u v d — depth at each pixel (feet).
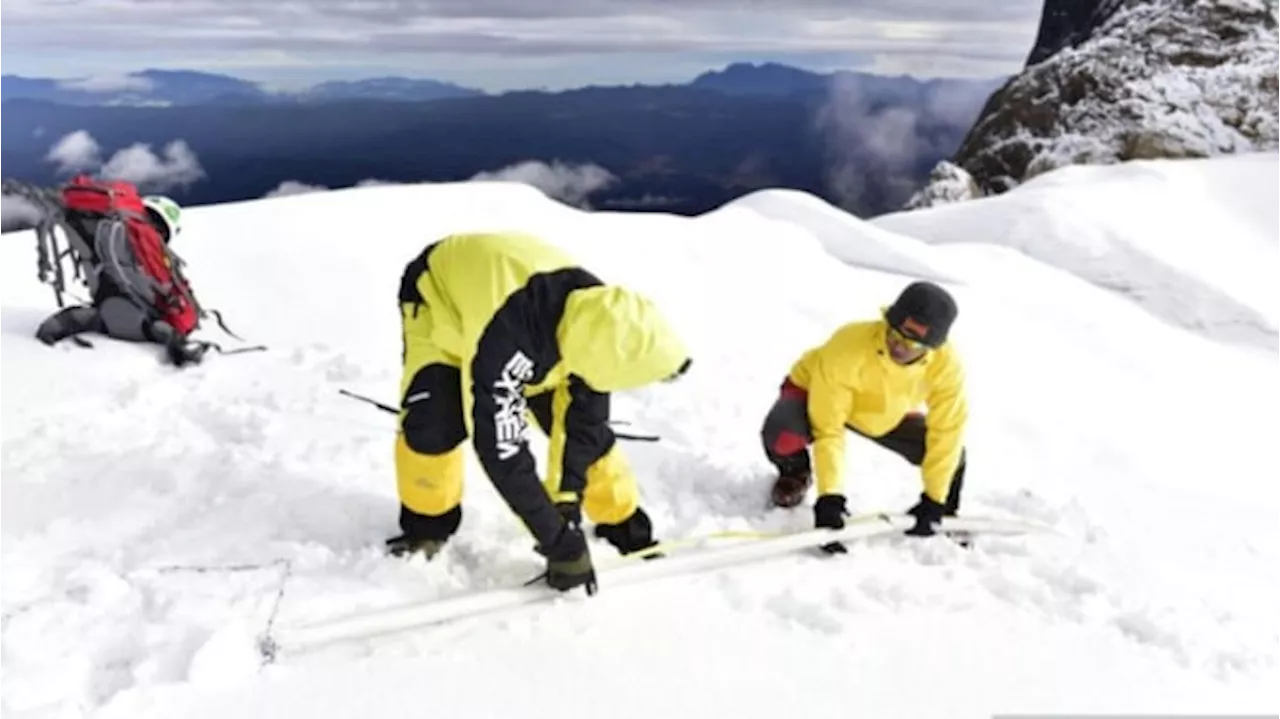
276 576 9.53
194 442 12.91
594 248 25.75
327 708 7.88
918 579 10.62
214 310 17.95
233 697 7.91
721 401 16.62
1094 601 10.44
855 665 8.93
